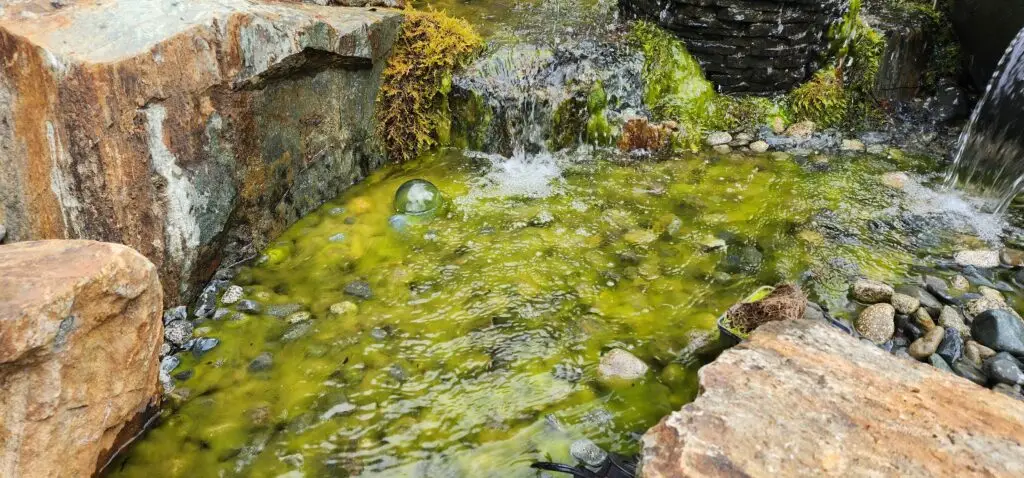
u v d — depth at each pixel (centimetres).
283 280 366
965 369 304
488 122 475
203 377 306
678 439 225
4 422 219
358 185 450
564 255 384
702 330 329
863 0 565
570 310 345
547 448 271
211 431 279
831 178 455
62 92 286
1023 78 417
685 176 459
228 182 353
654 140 486
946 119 522
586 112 481
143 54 299
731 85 510
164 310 333
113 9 318
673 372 306
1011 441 225
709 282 362
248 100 353
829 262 375
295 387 301
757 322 315
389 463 266
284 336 329
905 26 523
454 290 359
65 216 304
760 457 218
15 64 287
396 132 470
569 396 295
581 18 537
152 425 282
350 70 420
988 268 370
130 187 309
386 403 293
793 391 246
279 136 382
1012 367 301
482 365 312
